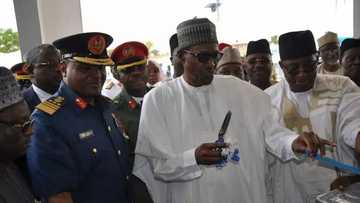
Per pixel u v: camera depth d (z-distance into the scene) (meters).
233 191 1.36
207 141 1.36
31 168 1.18
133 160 1.53
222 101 1.42
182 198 1.36
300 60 1.51
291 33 1.52
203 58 1.29
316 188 1.56
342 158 1.57
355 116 1.50
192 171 1.27
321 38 2.95
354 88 1.62
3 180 0.95
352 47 2.10
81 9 3.38
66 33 3.36
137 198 1.43
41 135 1.21
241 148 1.39
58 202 1.19
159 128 1.38
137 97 2.00
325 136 1.55
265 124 1.44
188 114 1.39
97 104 1.42
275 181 1.66
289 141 1.33
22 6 3.17
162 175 1.31
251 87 1.48
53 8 3.31
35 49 2.15
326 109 1.58
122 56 1.96
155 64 3.03
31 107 2.09
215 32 1.31
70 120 1.28
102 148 1.32
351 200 0.93
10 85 0.94
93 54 1.31
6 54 3.24
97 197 1.29
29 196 1.04
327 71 2.93
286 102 1.67
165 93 1.43
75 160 1.25
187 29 1.29
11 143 0.94
